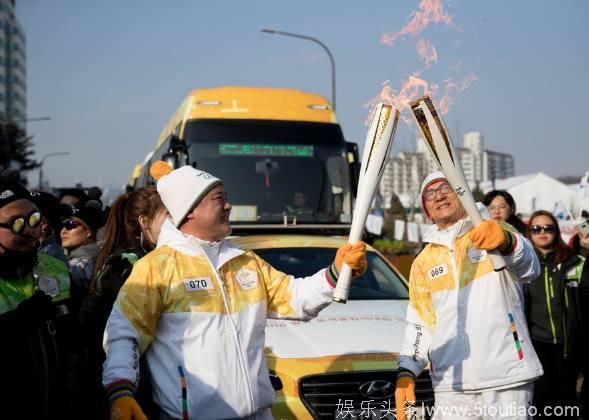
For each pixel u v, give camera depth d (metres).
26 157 49.47
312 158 8.30
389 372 3.88
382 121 2.65
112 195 17.08
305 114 8.55
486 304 3.15
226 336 2.61
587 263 4.82
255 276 2.79
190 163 7.97
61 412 2.45
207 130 8.15
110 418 2.43
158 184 2.81
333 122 8.59
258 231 7.92
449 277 3.26
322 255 5.50
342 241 5.84
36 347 2.25
